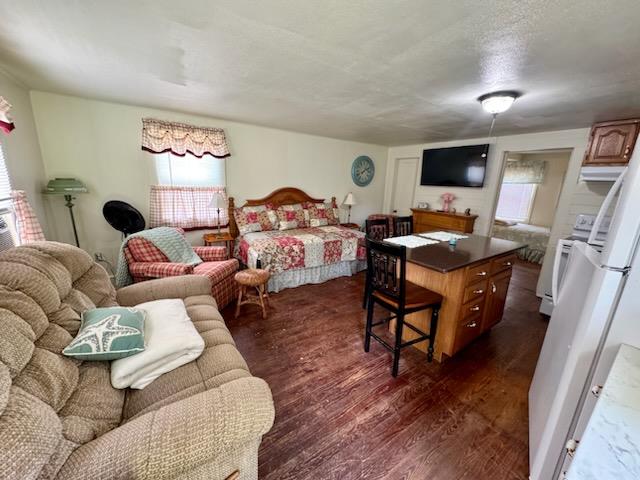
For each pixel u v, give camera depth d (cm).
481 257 204
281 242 338
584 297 104
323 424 152
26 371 84
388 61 175
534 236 509
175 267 243
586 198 316
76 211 309
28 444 64
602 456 51
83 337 111
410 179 566
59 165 291
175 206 362
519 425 156
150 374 119
